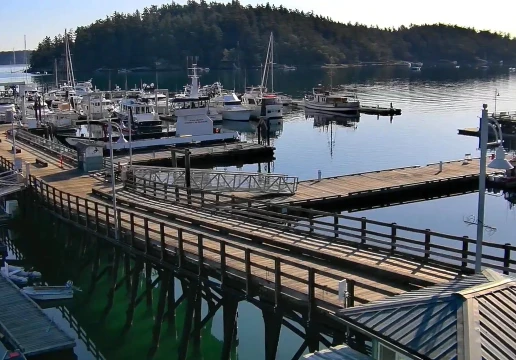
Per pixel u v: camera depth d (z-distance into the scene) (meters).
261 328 21.81
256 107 84.38
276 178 36.16
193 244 19.42
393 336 9.46
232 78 169.25
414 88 134.25
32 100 88.56
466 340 8.78
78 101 84.00
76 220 27.91
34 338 18.98
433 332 9.22
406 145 62.34
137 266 22.89
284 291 15.84
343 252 19.34
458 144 62.12
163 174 35.78
